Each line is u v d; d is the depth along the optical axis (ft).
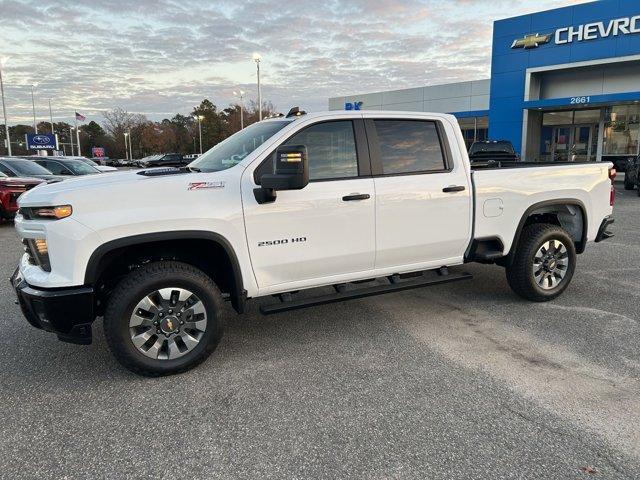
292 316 16.11
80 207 10.80
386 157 14.03
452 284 19.54
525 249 16.29
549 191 16.52
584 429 9.37
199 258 12.89
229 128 284.20
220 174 12.09
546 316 15.65
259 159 12.46
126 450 8.94
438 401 10.50
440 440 9.10
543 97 79.87
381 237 13.91
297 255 12.87
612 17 67.15
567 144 82.84
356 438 9.21
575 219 17.92
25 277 11.40
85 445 9.11
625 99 67.67
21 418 10.07
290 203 12.55
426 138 14.76
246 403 10.56
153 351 11.65
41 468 8.46
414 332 14.53
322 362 12.56
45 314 10.80
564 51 72.43
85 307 10.93
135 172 12.87
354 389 11.10
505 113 80.07
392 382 11.40
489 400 10.50
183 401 10.68
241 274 12.32
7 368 12.42
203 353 12.07
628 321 15.05
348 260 13.62
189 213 11.48
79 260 10.77
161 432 9.52
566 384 11.15
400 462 8.49
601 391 10.80
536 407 10.19
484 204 15.42
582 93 75.87
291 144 12.83
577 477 8.04
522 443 8.97
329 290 18.54
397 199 13.93
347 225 13.33
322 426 9.62
